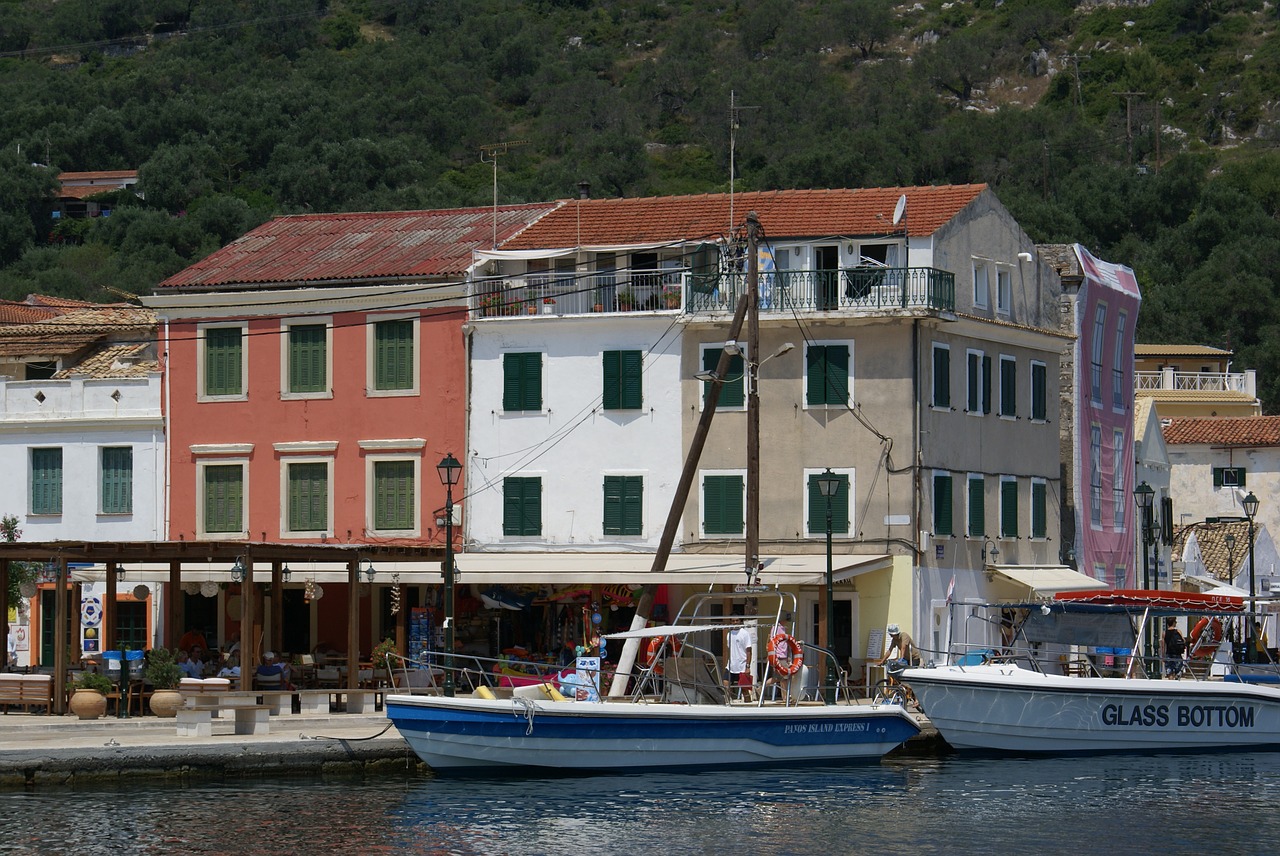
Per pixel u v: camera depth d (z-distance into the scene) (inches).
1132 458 3255.4
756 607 2496.3
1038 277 2891.2
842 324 2502.5
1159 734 2162.9
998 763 2069.4
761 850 1536.7
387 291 2662.4
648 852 1523.1
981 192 2687.0
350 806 1676.9
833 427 2508.6
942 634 2539.4
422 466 2650.1
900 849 1546.5
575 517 2591.0
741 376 2429.9
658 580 2129.7
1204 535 3887.8
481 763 1838.1
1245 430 4084.6
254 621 2529.5
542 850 1518.2
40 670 2322.8
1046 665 2411.4
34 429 2827.3
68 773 1724.9
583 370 2596.0
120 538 2778.1
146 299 2760.8
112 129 7844.5
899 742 2048.5
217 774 1788.9
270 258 2844.5
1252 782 1942.7
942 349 2554.1
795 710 1951.3
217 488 2746.1
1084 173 7135.8
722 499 2534.5
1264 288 5733.3
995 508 2701.8
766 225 2605.8
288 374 2714.1
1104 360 3132.4
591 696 1941.4
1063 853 1539.1
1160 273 6067.9
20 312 3688.5
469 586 2586.1
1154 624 2598.4
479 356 2635.3
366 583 2466.8
